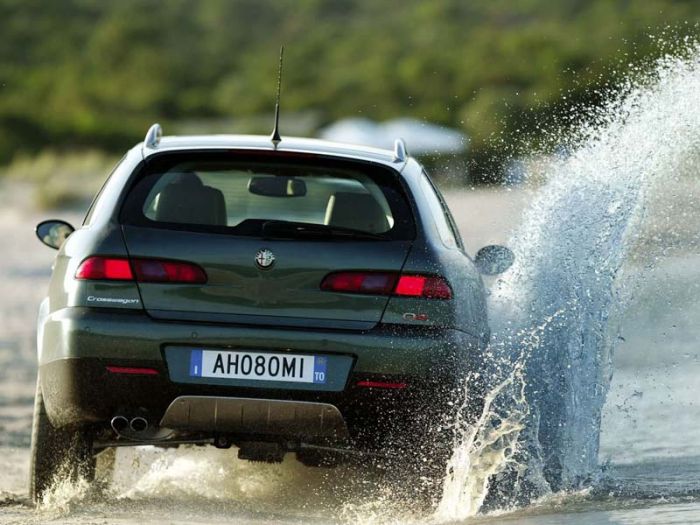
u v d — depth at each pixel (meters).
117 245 17.84
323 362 17.48
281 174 19.20
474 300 18.89
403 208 18.58
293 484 20.64
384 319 17.75
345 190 20.41
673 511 16.78
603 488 19.39
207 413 17.44
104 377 17.42
